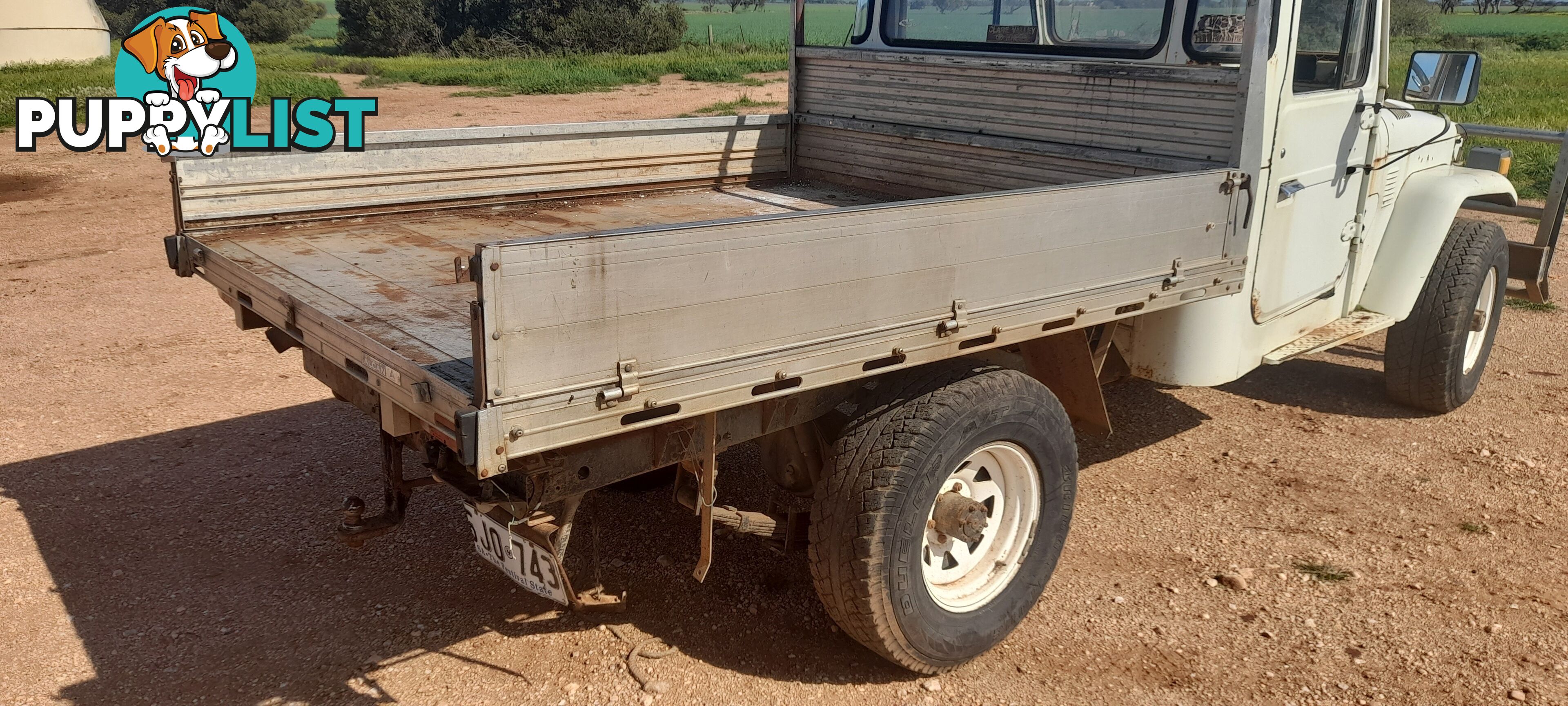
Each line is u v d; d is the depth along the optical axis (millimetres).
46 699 3074
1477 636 3457
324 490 4480
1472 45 44906
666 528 4141
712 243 2404
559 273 2191
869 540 2906
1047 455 3328
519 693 3129
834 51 5371
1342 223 4605
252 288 3379
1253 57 3572
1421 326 5152
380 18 47281
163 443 4957
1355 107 4449
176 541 4031
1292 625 3525
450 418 2281
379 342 2625
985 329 3000
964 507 3100
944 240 2826
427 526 4168
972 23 4754
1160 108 4008
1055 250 3094
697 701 3098
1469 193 5043
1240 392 5762
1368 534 4164
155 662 3264
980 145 4758
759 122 5516
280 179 4086
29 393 5586
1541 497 4488
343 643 3373
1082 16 4305
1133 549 4043
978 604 3293
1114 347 4012
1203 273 3615
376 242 3955
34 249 8922
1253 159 3678
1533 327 6895
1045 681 3230
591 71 29469
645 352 2369
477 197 4656
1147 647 3408
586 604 2959
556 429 2277
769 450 3350
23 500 4352
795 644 3400
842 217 2605
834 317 2674
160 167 13180
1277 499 4477
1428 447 5023
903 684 3213
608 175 5047
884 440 2943
